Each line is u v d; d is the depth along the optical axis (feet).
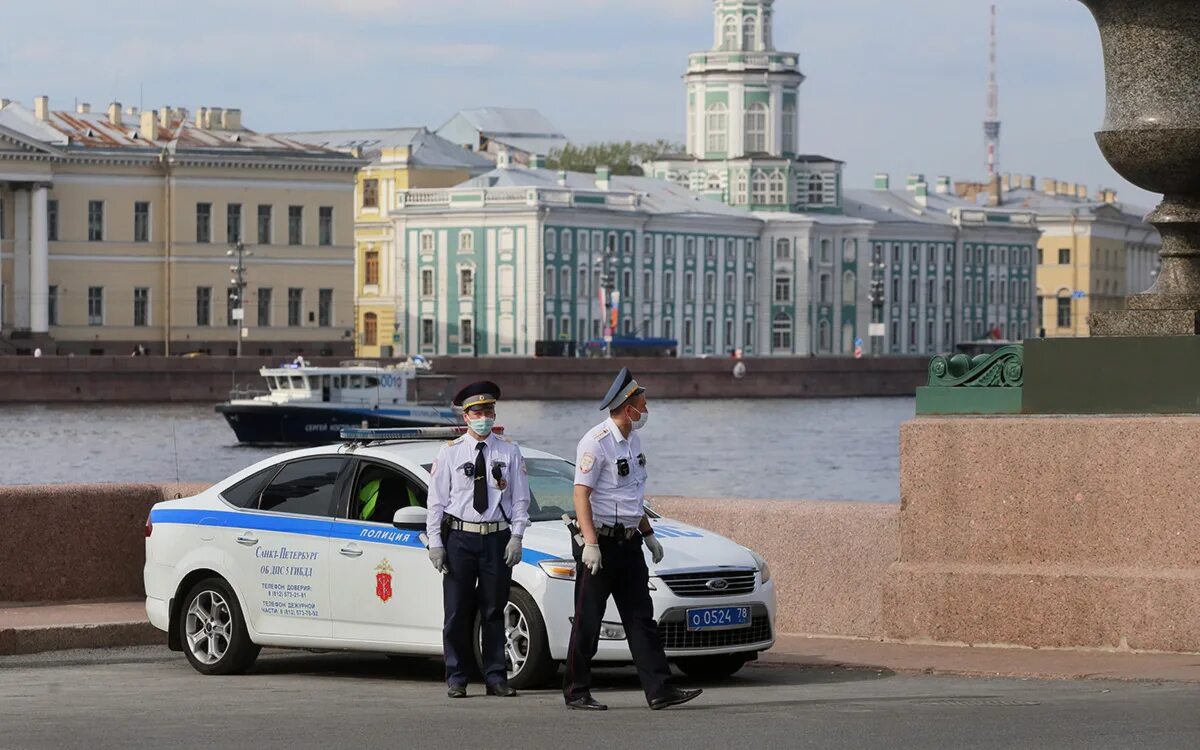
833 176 543.80
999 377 50.83
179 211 403.13
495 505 46.32
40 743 38.47
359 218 496.23
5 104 412.77
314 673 52.01
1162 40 49.39
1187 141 49.16
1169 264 50.88
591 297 467.93
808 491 230.07
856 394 451.94
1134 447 48.83
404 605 48.52
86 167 394.52
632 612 44.04
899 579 51.11
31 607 59.26
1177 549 48.47
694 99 546.67
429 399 299.17
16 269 382.63
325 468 50.80
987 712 40.75
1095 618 48.91
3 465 232.32
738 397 432.66
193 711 43.42
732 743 37.52
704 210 505.25
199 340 406.00
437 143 518.78
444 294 467.93
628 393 43.88
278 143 421.18
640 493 44.14
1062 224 647.56
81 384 340.80
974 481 50.52
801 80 547.90
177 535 52.08
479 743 38.11
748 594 48.39
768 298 521.65
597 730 39.88
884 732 38.27
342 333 422.00
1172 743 36.19
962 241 573.74
